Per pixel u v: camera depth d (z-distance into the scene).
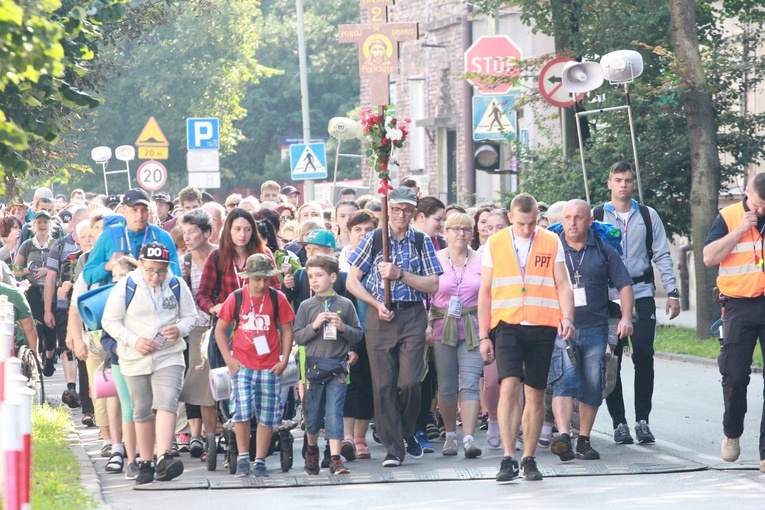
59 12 27.22
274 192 55.28
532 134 93.00
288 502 27.22
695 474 30.31
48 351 50.00
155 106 165.12
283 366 30.44
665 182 67.94
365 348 33.22
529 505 26.52
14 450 16.62
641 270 35.12
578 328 32.41
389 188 32.31
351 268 31.95
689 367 54.84
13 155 24.89
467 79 67.81
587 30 66.00
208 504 26.98
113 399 31.62
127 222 32.69
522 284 29.22
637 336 34.94
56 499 26.22
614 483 29.12
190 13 163.75
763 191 29.78
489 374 34.31
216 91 164.75
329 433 30.88
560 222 34.16
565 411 32.22
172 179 176.12
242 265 32.72
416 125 129.25
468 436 33.31
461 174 122.12
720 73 66.25
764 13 70.56
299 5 96.50
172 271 32.41
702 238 62.00
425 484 29.53
